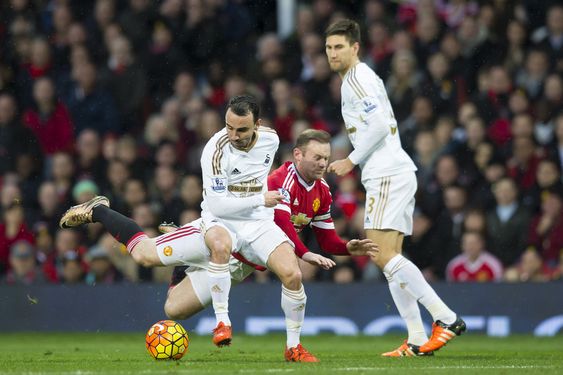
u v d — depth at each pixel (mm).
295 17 59312
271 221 26781
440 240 45875
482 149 47906
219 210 25891
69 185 51281
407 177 28406
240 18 58656
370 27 55625
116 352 32062
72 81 56281
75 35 58375
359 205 45844
